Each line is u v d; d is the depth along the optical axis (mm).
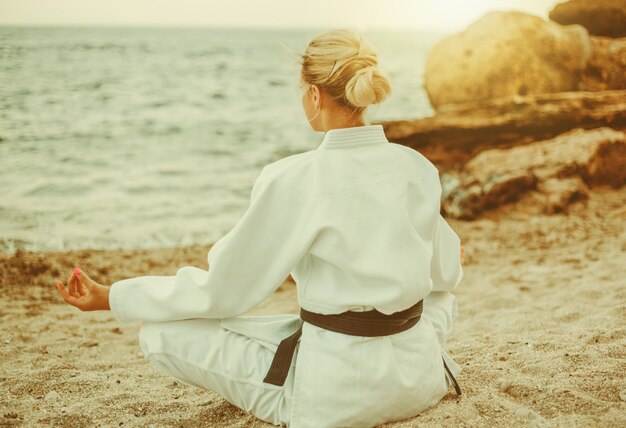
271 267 2088
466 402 2396
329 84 2094
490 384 2652
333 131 2117
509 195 8156
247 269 2090
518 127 11305
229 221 8984
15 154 12344
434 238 2291
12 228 8258
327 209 2020
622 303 4148
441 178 8992
